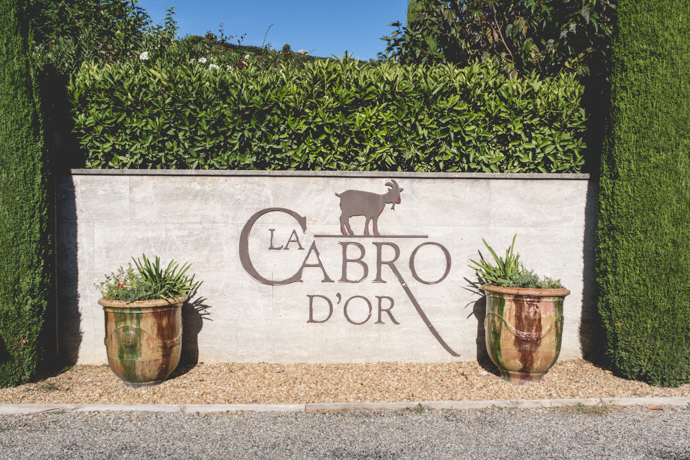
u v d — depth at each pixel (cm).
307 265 509
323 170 518
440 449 338
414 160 530
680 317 443
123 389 438
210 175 503
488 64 598
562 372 486
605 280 473
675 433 365
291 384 454
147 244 502
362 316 513
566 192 517
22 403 405
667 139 441
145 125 502
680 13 439
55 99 493
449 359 518
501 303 445
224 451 332
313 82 510
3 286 430
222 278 506
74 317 499
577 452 334
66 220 495
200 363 506
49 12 669
